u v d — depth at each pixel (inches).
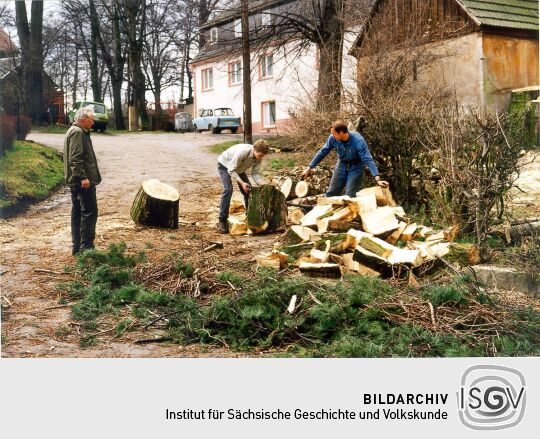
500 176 316.8
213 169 733.9
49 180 607.2
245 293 240.1
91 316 241.6
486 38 750.5
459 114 347.9
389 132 406.0
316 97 553.3
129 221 446.3
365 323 218.1
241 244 366.0
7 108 790.5
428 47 671.1
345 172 379.2
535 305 249.3
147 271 290.5
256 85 1453.0
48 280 291.6
